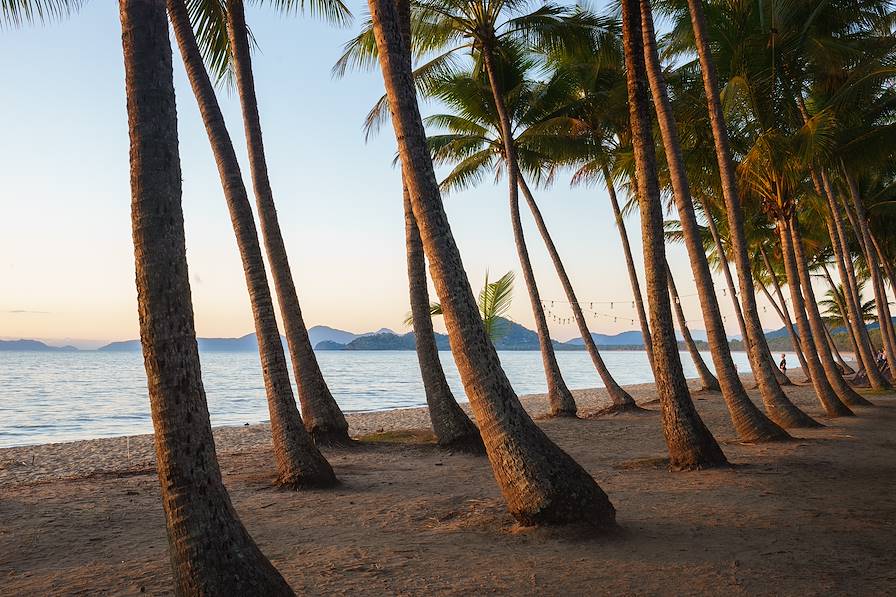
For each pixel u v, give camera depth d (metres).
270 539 6.63
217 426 24.39
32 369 99.81
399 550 5.99
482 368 6.45
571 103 22.64
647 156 9.88
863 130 19.84
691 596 4.59
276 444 9.72
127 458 15.41
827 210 24.23
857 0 18.50
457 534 6.55
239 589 3.75
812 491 8.20
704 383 27.92
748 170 17.14
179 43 10.16
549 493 6.23
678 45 19.59
